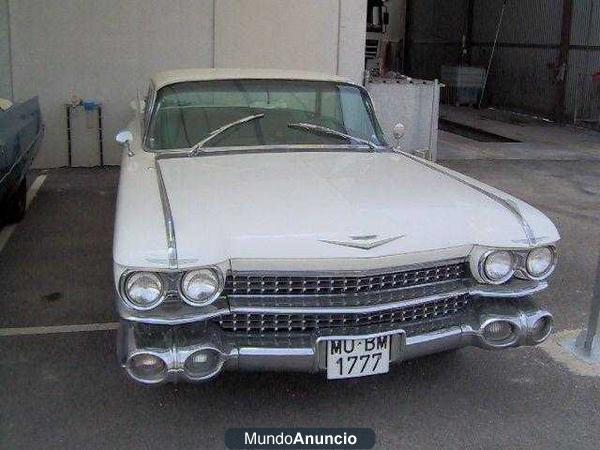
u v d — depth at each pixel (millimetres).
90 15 8891
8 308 4895
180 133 4586
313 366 3229
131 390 3814
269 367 3219
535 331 3551
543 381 4004
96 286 5316
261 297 3213
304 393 3812
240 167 4121
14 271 5590
